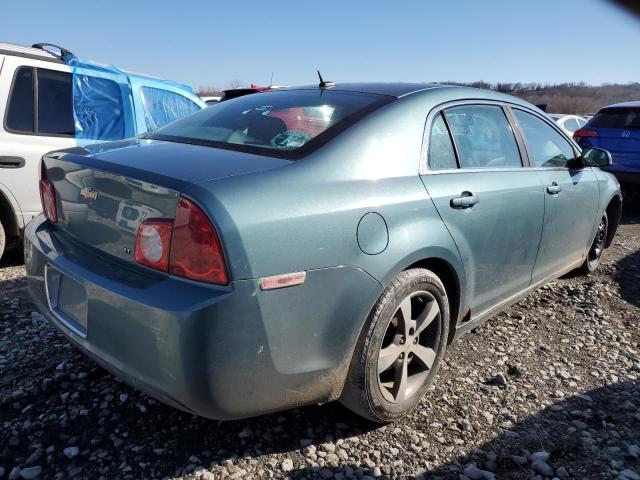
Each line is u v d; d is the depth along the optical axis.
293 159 2.13
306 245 1.93
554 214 3.50
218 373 1.78
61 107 4.68
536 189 3.27
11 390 2.53
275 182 1.96
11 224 4.29
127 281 1.90
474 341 3.42
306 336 1.97
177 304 1.74
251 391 1.88
